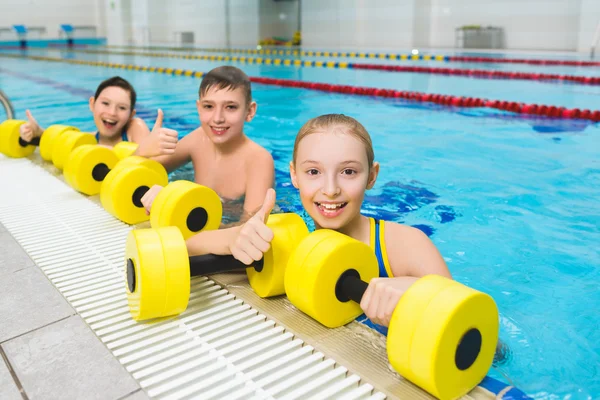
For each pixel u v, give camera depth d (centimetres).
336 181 160
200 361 141
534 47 1335
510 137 470
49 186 313
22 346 148
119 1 2338
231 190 279
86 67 1262
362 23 1639
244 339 155
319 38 1795
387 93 735
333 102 696
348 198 162
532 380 150
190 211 215
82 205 279
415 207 298
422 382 126
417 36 1531
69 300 176
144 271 152
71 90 875
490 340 133
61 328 158
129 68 1226
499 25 1381
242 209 271
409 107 646
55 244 227
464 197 313
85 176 288
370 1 1603
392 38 1583
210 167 287
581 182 338
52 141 352
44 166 360
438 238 256
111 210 251
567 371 155
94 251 220
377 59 1275
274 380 134
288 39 2133
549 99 664
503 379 147
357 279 155
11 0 2091
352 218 171
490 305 129
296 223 180
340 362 143
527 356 163
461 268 226
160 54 1574
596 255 237
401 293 135
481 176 354
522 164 381
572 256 236
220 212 228
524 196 314
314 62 1238
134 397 127
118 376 135
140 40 2367
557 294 204
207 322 164
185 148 299
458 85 815
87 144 320
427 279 132
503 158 398
